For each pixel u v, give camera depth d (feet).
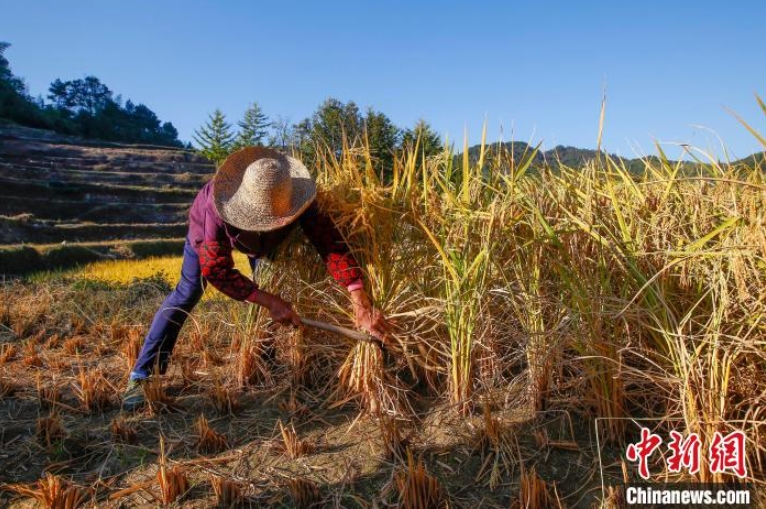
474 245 9.64
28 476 8.58
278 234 10.11
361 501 7.68
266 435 9.54
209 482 8.27
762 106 6.76
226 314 14.01
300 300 11.13
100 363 13.41
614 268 9.37
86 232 128.98
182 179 196.65
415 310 10.02
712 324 7.45
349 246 10.11
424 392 10.70
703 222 9.47
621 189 11.00
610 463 8.08
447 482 7.98
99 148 226.17
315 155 12.22
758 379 7.69
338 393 10.65
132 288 22.06
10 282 23.54
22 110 291.17
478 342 9.61
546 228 8.86
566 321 8.84
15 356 14.01
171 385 11.62
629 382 8.50
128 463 8.82
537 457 8.35
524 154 9.95
